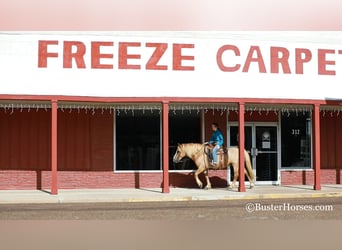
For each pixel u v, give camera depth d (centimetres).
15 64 1603
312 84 1750
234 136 1841
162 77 1659
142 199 1495
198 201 1498
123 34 1662
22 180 1727
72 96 1598
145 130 1788
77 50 1636
